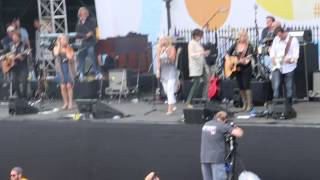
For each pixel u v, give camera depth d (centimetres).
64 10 2680
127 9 2652
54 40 2511
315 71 2192
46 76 2541
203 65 2130
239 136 1719
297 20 2330
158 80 2359
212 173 1753
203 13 2491
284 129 1812
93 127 2097
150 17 2606
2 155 2262
